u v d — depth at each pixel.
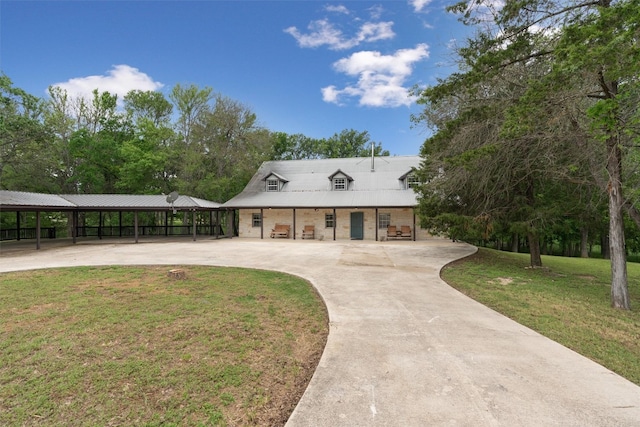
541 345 4.43
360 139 45.22
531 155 10.13
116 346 4.30
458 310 6.04
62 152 26.28
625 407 2.88
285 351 4.25
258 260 12.24
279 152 40.62
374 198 21.61
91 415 2.86
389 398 3.00
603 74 5.97
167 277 8.77
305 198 22.69
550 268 12.66
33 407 2.96
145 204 19.94
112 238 22.95
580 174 9.98
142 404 3.03
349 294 7.18
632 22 4.62
